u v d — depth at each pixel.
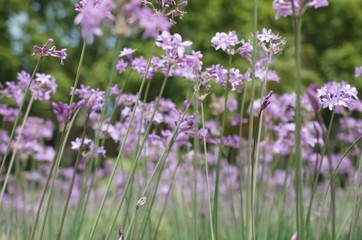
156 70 2.09
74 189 4.70
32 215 3.12
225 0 12.70
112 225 1.81
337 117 8.88
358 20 14.55
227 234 3.34
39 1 14.88
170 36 1.66
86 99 2.12
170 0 1.65
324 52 14.62
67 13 14.83
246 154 3.62
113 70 1.86
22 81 2.40
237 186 4.79
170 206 4.07
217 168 1.80
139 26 0.97
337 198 4.04
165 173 3.73
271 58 1.99
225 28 12.28
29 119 3.67
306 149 3.49
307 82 10.71
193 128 2.06
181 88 10.27
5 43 13.42
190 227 3.14
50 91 2.40
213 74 1.88
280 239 2.85
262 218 2.96
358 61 13.31
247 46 1.88
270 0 12.88
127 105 2.57
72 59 12.30
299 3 1.20
